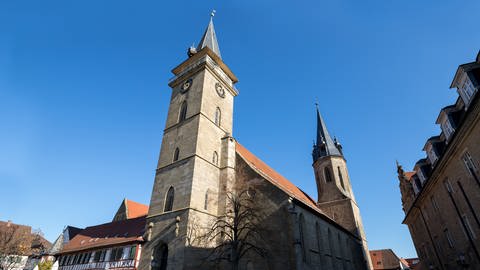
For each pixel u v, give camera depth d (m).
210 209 28.77
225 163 32.50
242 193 27.67
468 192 19.67
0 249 51.38
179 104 36.69
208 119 33.69
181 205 27.17
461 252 23.81
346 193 52.44
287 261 23.27
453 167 21.28
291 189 42.75
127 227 39.69
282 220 25.44
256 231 24.09
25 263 54.09
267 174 37.66
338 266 32.59
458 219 22.97
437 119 23.22
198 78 36.56
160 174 31.88
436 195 27.45
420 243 41.47
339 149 59.00
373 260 78.38
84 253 38.03
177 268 23.80
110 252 33.31
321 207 52.56
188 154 30.23
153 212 29.56
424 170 30.70
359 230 48.38
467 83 18.09
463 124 17.03
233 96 42.00
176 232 25.73
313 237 28.05
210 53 38.94
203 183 29.08
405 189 44.66
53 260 42.91
